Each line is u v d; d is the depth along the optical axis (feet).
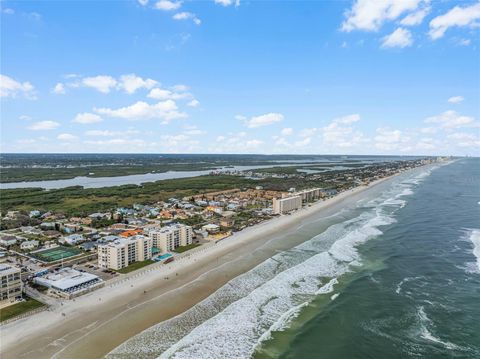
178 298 331.16
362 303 317.42
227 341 259.19
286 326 280.10
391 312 301.22
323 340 260.83
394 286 353.31
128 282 372.58
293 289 348.38
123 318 292.81
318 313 300.40
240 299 327.88
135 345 253.65
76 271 383.24
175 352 245.65
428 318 291.17
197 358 239.30
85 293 343.67
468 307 308.40
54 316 296.30
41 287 358.02
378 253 458.09
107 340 259.80
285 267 412.16
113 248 417.08
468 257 438.40
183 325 281.54
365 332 271.28
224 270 404.98
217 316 295.89
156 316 296.51
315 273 390.01
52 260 454.81
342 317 293.43
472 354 243.81
